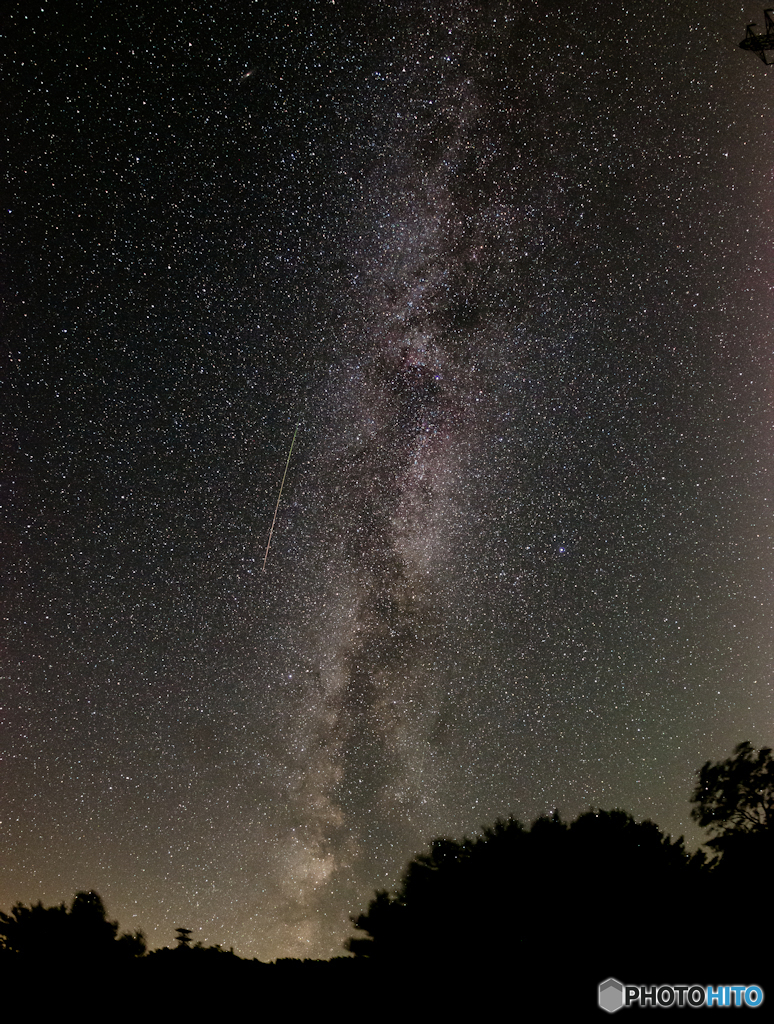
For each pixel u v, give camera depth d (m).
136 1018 5.71
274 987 6.44
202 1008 5.95
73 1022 5.62
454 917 7.06
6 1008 5.73
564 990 6.07
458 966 6.67
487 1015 5.82
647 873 6.97
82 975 6.39
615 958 6.29
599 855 7.17
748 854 6.77
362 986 6.46
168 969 6.71
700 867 7.03
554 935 6.63
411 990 6.35
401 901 7.39
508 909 6.96
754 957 5.96
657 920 6.50
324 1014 5.88
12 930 6.79
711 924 6.31
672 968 6.08
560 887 6.96
